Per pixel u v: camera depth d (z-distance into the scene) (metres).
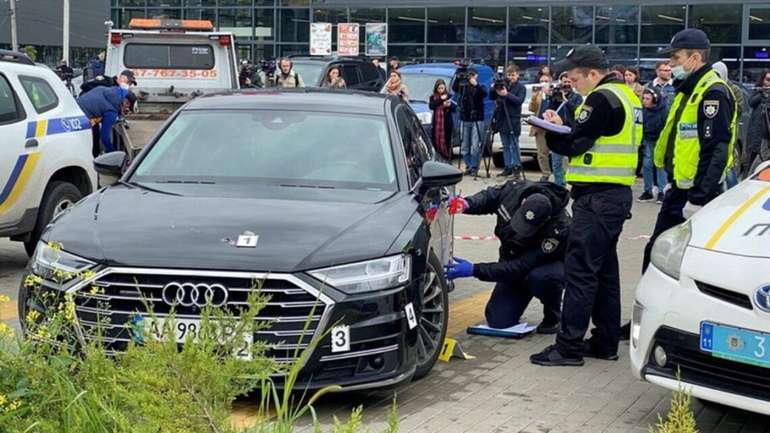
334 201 6.04
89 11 51.25
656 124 16.06
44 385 3.98
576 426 5.44
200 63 17.27
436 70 22.53
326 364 5.17
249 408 5.29
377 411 5.58
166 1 37.38
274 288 5.14
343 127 6.88
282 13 36.06
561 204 7.21
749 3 30.09
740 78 30.39
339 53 25.83
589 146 6.43
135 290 5.17
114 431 3.59
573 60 6.58
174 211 5.78
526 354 6.99
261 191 6.22
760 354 4.77
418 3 34.12
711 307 4.93
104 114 13.73
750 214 5.33
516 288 7.57
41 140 9.60
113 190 6.34
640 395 6.04
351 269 5.28
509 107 18.95
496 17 33.22
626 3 31.55
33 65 10.02
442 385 6.16
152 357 3.41
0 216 9.23
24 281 5.53
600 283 6.77
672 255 5.29
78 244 5.41
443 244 7.31
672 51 7.28
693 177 7.20
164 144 6.86
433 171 6.50
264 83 21.64
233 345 3.62
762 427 5.56
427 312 6.19
